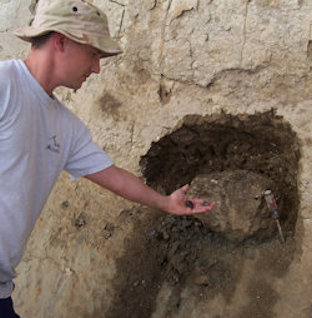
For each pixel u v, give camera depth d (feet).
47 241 7.00
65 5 3.42
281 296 5.04
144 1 6.47
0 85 3.26
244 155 6.17
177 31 6.15
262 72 5.61
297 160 5.42
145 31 6.47
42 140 3.73
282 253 5.33
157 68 6.35
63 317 6.28
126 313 5.93
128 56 6.63
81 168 4.30
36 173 3.82
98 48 3.51
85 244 6.60
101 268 6.34
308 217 5.12
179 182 6.64
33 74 3.58
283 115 5.45
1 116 3.30
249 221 5.40
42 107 3.63
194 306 5.54
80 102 7.05
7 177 3.48
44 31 3.39
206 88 6.01
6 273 3.95
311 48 5.30
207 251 5.89
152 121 6.36
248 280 5.35
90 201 6.78
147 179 6.55
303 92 5.37
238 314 5.19
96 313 6.08
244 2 5.67
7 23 8.76
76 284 6.40
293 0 5.36
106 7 6.88
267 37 5.54
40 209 4.09
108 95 6.77
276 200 5.59
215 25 5.87
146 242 6.29
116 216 6.54
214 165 6.44
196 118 6.04
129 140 6.49
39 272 6.86
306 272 4.99
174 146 6.41
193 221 6.21
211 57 5.91
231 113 5.82
